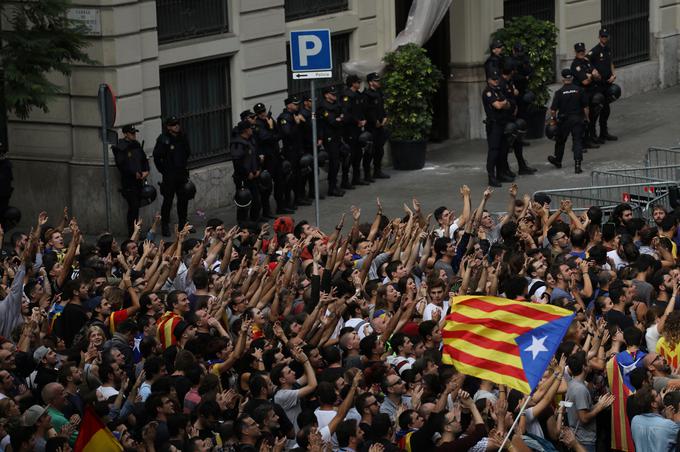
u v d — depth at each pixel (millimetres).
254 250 20859
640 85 41375
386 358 17047
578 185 31422
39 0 25875
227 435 14258
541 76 35750
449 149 35656
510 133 31594
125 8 28234
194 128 30547
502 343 14727
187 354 15648
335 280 19703
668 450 15430
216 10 30578
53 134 29234
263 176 29141
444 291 18750
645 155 31734
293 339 16484
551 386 15320
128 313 17953
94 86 28516
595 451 16359
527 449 14141
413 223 21219
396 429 15148
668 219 22891
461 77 36344
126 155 27875
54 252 20516
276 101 31984
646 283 19438
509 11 37219
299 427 14977
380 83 33312
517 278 18812
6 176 27359
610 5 40344
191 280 19719
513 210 23469
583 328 17625
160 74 29719
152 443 14281
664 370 16750
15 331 17000
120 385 15859
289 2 32344
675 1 42312
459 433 14586
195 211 30281
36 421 14219
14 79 25906
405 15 36469
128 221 28297
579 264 20094
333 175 31297
